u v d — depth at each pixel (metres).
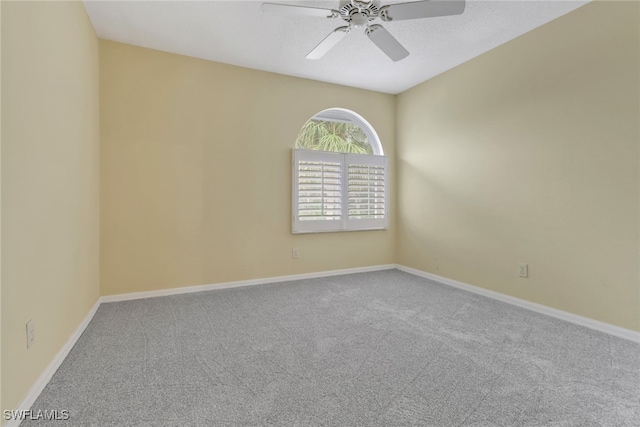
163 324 2.41
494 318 2.56
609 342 2.12
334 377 1.69
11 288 1.28
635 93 2.12
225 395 1.53
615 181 2.23
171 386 1.60
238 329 2.32
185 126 3.22
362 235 4.20
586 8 2.36
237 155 3.46
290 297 3.10
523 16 2.53
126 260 3.01
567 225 2.51
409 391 1.57
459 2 1.83
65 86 1.94
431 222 3.82
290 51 3.13
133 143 3.02
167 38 2.89
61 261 1.85
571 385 1.62
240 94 3.46
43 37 1.61
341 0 1.90
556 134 2.57
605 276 2.29
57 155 1.79
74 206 2.11
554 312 2.60
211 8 2.45
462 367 1.80
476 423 1.34
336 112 4.18
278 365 1.82
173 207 3.18
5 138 1.24
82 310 2.30
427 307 2.82
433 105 3.77
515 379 1.68
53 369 1.70
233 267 3.46
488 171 3.14
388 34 2.22
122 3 2.37
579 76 2.42
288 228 3.74
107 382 1.63
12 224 1.29
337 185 3.97
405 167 4.21
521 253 2.85
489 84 3.11
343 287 3.46
